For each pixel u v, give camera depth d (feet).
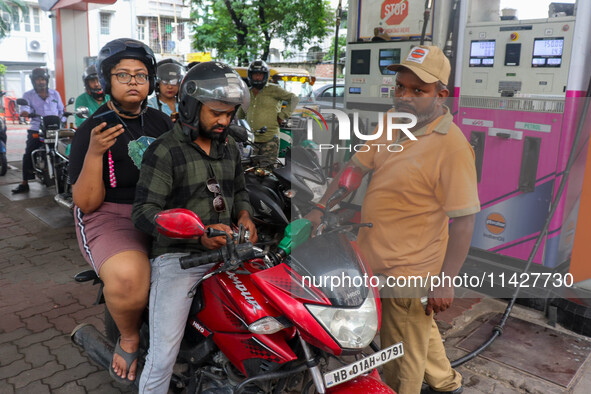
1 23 79.51
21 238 17.30
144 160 6.22
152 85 7.72
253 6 41.45
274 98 17.38
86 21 32.65
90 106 17.87
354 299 5.20
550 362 9.69
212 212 6.46
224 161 6.61
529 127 9.82
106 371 9.60
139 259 6.74
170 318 6.35
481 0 12.60
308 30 42.09
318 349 5.68
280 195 11.61
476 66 12.50
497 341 10.43
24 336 10.83
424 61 4.83
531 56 11.59
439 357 8.04
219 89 5.78
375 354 5.47
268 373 5.65
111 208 7.39
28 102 22.17
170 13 91.20
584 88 11.28
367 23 14.46
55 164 18.47
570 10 11.61
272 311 5.58
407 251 4.59
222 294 6.08
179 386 7.45
